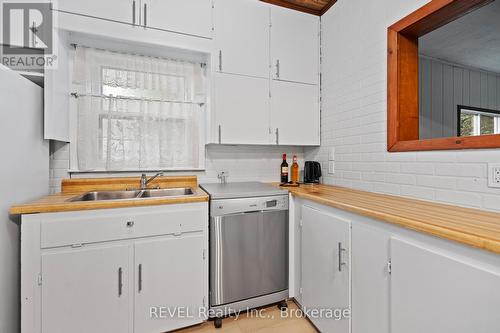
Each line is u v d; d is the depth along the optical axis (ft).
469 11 4.10
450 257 2.62
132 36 5.56
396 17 4.93
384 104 5.26
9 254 3.93
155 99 6.48
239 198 5.41
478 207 3.64
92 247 4.29
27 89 4.39
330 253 4.58
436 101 8.93
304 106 7.32
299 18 7.23
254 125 6.70
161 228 4.74
